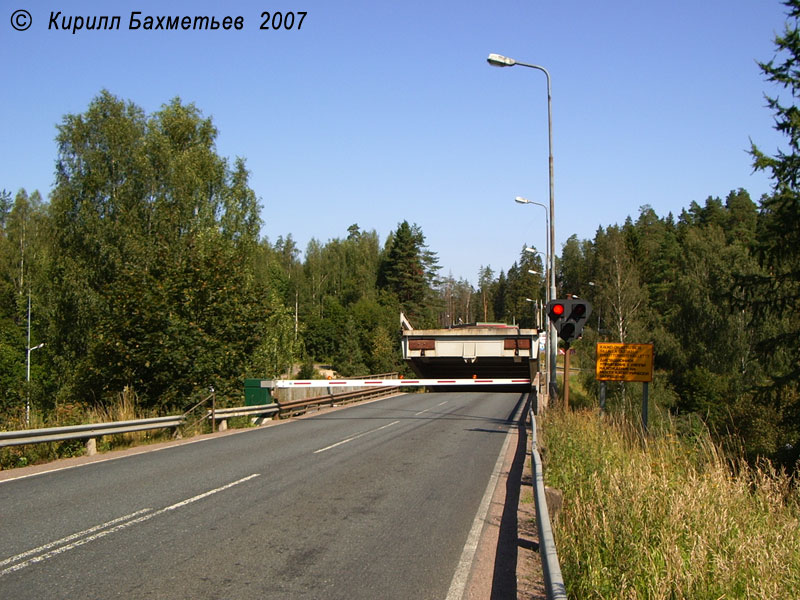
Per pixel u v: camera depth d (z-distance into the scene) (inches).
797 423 855.7
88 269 1295.5
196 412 703.1
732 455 406.3
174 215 1355.8
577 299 573.9
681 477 308.0
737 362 1882.4
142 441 618.2
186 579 219.5
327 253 4461.1
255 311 895.7
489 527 297.3
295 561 241.6
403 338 1077.8
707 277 2091.5
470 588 217.6
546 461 393.4
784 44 907.4
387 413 940.6
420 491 374.3
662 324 2244.1
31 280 1812.3
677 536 217.8
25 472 431.5
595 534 220.2
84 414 623.8
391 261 3560.5
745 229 3029.0
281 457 501.4
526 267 4965.6
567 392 593.9
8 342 1733.5
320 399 1003.9
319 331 3213.6
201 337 802.2
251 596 204.5
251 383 828.0
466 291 6259.8
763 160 885.8
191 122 1567.4
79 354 1291.8
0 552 247.0
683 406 1759.4
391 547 262.4
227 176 1600.6
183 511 317.7
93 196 1378.0
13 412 643.5
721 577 189.2
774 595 187.0
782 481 327.6
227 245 1403.8
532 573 233.9
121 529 282.7
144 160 1381.6
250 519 303.1
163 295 811.4
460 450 547.8
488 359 1112.2
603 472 313.7
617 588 182.9
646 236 4089.6
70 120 1411.2
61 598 200.2
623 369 623.2
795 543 238.5
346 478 411.5
